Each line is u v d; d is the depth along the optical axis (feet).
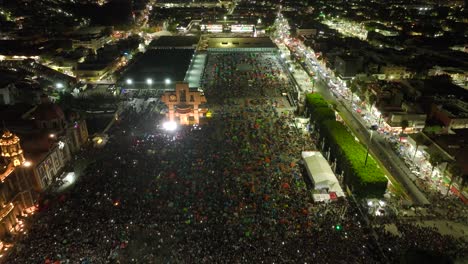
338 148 351.46
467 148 343.67
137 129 427.74
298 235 255.29
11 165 274.36
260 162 349.82
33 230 262.26
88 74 613.93
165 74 573.33
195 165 341.41
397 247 247.70
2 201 261.65
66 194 304.71
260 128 426.10
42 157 313.94
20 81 530.68
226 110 480.23
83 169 347.56
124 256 239.91
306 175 334.65
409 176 344.28
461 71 606.96
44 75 576.61
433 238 258.16
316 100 461.37
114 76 623.36
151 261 236.43
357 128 442.91
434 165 334.24
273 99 523.29
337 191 307.58
